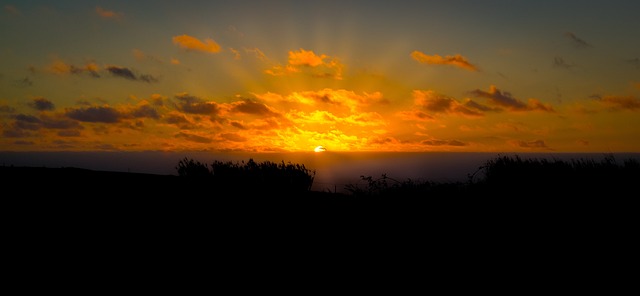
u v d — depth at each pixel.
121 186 18.80
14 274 9.19
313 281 8.41
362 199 10.98
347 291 7.91
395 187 11.08
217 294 8.05
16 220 13.69
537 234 8.87
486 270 8.05
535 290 7.34
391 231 9.70
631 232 8.67
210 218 13.12
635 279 7.39
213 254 10.25
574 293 7.17
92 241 11.48
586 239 8.59
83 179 20.81
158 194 16.89
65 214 14.37
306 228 10.95
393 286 7.93
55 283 8.68
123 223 13.22
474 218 9.54
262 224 11.85
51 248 10.95
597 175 10.52
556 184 10.33
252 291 8.09
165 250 10.65
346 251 9.44
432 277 8.04
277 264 9.31
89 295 8.04
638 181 10.11
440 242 9.05
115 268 9.52
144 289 8.35
